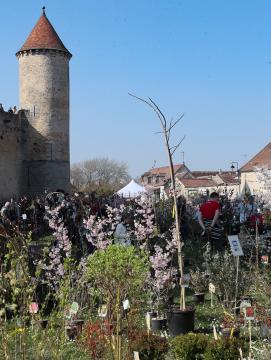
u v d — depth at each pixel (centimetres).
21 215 1872
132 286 647
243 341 568
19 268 591
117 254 662
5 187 4188
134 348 535
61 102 4506
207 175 8050
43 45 4419
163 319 750
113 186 7575
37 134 4428
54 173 4447
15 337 549
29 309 603
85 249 1106
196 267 1027
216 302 880
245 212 1919
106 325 568
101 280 618
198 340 551
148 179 7544
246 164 5031
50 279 772
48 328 571
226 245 1394
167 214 1692
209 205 1362
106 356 532
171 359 573
